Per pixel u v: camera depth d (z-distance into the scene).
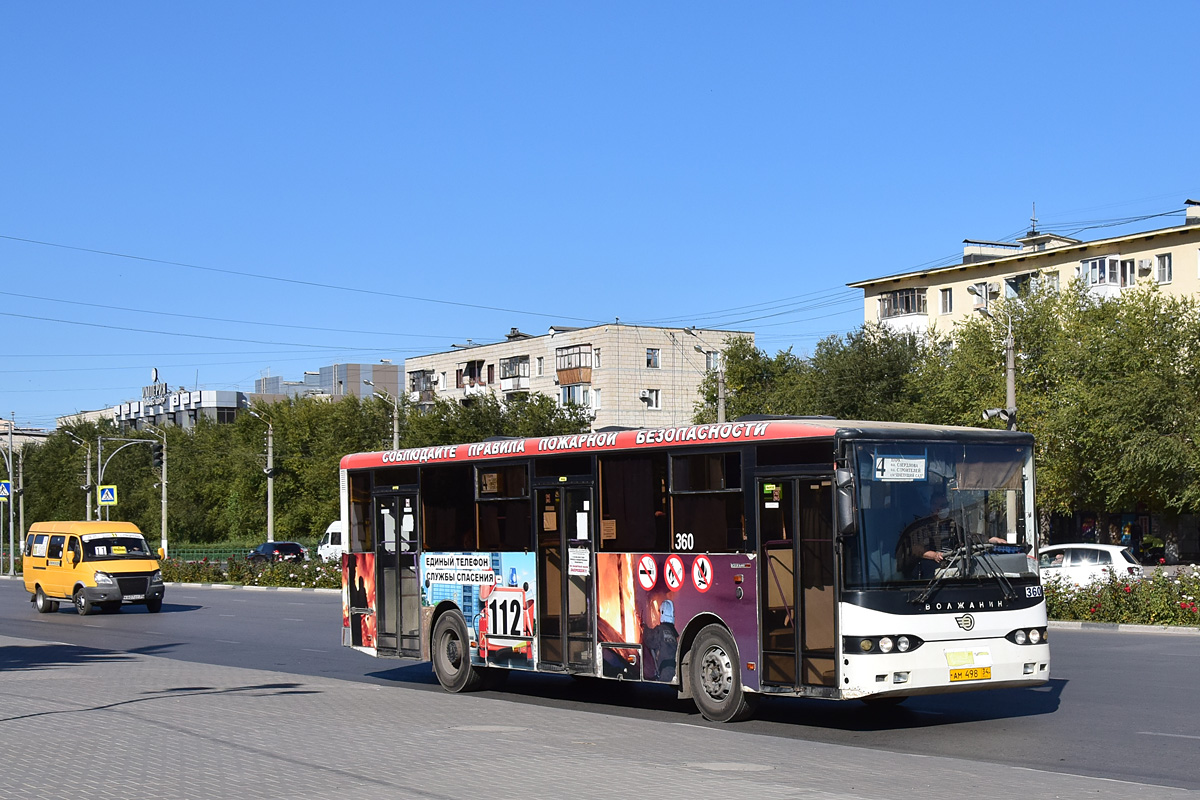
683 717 14.28
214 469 96.62
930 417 52.69
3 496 73.81
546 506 15.56
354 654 22.98
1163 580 26.34
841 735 12.48
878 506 12.08
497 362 96.00
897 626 11.87
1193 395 45.47
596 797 8.69
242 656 22.73
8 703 14.80
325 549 55.50
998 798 8.66
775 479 12.77
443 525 17.17
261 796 8.91
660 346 86.81
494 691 17.05
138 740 11.71
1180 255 61.69
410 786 9.19
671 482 13.95
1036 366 51.00
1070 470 47.62
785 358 81.19
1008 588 12.49
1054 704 14.40
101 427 110.25
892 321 74.44
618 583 14.51
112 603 35.53
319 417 94.38
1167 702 14.42
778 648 12.63
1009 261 68.81
